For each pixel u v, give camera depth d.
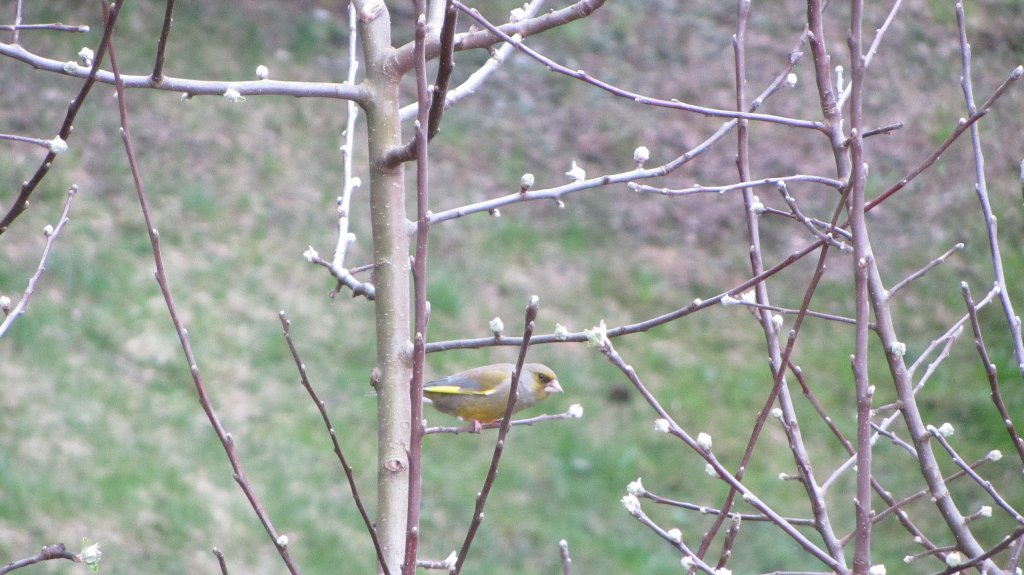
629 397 13.02
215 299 12.57
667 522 11.35
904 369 3.60
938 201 17.25
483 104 17.91
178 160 14.68
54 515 8.99
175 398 10.98
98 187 13.77
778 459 12.55
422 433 2.59
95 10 16.47
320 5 18.61
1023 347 3.81
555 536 10.71
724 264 15.94
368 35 3.56
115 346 11.38
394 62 3.50
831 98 3.55
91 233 12.91
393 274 3.41
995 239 3.95
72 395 10.47
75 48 15.62
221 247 13.51
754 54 19.94
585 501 11.36
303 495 10.27
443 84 3.12
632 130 18.00
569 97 18.50
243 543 9.47
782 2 21.27
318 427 11.23
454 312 13.57
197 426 10.67
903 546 11.34
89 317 11.62
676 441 12.50
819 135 18.36
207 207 14.06
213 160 14.91
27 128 14.20
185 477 9.98
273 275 13.34
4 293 11.44
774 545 11.31
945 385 13.96
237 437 10.70
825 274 15.98
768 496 11.89
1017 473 12.42
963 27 4.07
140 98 15.52
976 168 4.04
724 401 13.32
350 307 13.27
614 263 15.48
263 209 14.39
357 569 9.59
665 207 16.80
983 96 19.41
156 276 2.89
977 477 3.56
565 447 12.02
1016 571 3.49
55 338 11.16
